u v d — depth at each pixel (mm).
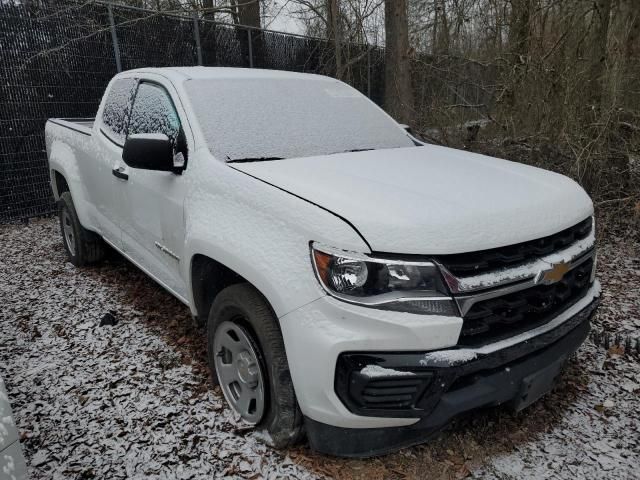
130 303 4082
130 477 2246
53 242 5922
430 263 1937
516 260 2111
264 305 2316
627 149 5742
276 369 2227
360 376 1919
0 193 6715
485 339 2047
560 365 2369
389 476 2242
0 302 4148
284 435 2303
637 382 2963
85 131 4387
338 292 1953
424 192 2291
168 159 2844
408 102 8141
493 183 2512
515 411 2266
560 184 2639
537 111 6180
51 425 2596
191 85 3205
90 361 3207
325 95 3703
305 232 2072
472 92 7934
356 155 2990
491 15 7777
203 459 2340
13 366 3164
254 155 2871
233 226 2404
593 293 2607
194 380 2971
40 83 6793
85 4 6746
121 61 7504
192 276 2801
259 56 9570
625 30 6031
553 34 6445
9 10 6395
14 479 1477
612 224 5980
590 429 2553
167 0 9523
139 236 3527
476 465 2312
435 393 1951
